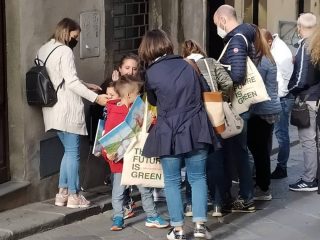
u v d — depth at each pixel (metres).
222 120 5.93
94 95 6.54
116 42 8.12
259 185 7.48
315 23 7.45
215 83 6.19
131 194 7.29
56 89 6.55
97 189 7.56
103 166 7.73
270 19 13.12
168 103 5.76
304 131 7.79
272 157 9.73
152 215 6.51
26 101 6.71
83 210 6.74
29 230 6.18
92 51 7.50
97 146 6.44
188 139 5.70
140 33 8.66
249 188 7.01
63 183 6.80
